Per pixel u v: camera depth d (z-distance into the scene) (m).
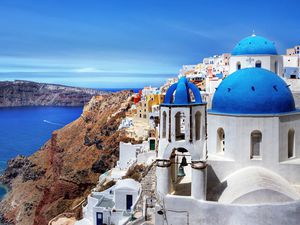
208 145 34.16
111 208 53.84
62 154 131.62
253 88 32.41
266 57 62.78
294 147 33.06
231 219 28.05
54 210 95.12
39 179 144.75
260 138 31.97
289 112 32.47
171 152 29.48
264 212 27.50
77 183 99.75
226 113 32.59
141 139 91.50
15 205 131.00
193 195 29.06
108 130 118.06
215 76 102.44
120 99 152.50
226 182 31.34
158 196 29.98
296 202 27.59
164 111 29.69
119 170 78.19
